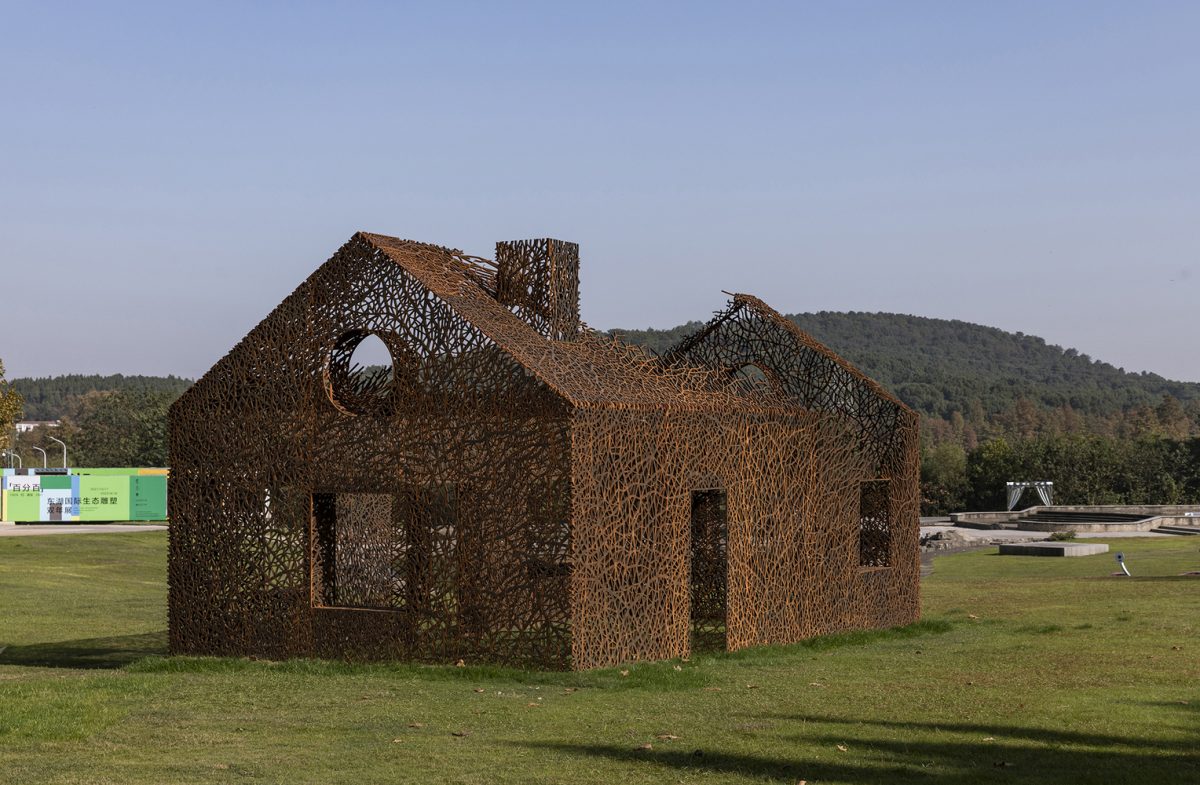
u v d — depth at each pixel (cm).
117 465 13062
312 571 1902
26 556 4641
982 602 2955
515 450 1730
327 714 1388
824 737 1225
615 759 1138
